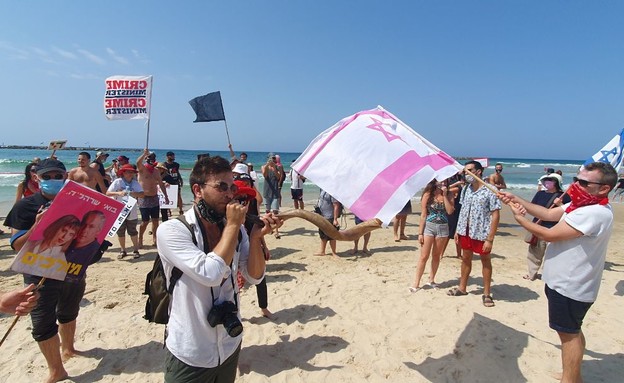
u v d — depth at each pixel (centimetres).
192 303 201
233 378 225
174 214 1241
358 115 321
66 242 275
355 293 547
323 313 477
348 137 297
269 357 378
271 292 549
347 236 245
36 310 308
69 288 345
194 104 898
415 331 431
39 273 267
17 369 347
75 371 345
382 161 278
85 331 418
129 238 870
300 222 1148
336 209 760
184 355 200
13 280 578
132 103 752
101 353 376
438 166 281
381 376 351
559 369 360
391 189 264
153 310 221
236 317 204
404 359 377
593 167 290
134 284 567
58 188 298
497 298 535
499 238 1007
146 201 766
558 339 416
